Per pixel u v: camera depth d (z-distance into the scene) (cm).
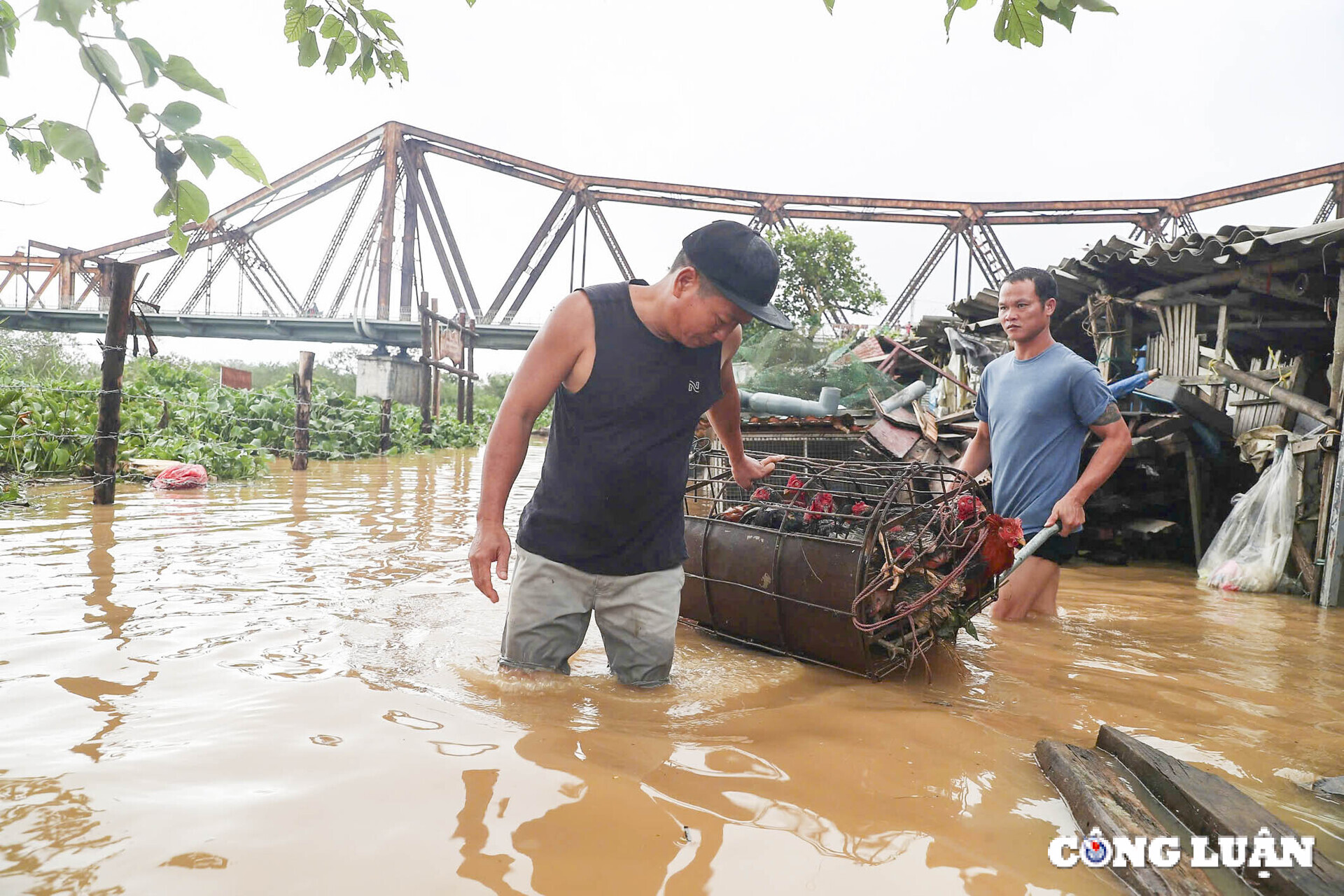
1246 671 308
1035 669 301
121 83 121
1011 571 368
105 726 191
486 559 235
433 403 2156
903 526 297
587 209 4059
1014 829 166
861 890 137
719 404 293
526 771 174
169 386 1448
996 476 396
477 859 137
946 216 3825
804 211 3906
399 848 139
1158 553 671
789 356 698
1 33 119
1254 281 591
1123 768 201
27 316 4331
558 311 237
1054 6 147
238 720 197
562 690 241
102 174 134
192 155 125
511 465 238
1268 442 561
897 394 700
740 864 142
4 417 735
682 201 4034
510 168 4112
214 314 4166
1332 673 308
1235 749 223
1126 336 725
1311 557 497
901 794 179
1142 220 3728
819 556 282
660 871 138
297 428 1080
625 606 254
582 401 239
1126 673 298
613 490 241
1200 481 647
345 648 268
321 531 534
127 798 153
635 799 165
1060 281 743
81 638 265
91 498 651
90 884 124
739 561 306
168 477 754
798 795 175
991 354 785
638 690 252
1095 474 360
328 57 179
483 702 223
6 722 192
